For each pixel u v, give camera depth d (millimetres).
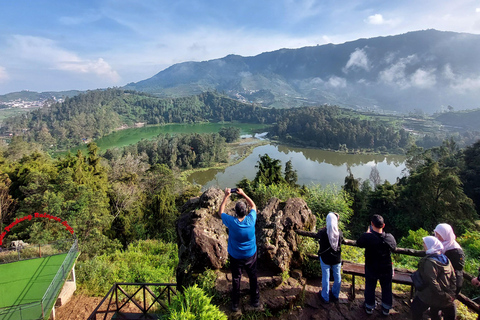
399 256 10844
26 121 180500
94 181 32938
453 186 30594
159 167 48250
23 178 30000
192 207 7438
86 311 11227
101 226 23281
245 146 132500
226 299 4934
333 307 4965
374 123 147000
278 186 11180
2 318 8328
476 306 4320
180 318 4031
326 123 140625
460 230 29031
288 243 5785
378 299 5203
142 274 14742
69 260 11523
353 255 8508
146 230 29219
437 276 4031
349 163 101688
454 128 169125
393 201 34531
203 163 96875
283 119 167250
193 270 5527
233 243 4605
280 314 4770
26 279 10297
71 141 150375
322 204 10578
